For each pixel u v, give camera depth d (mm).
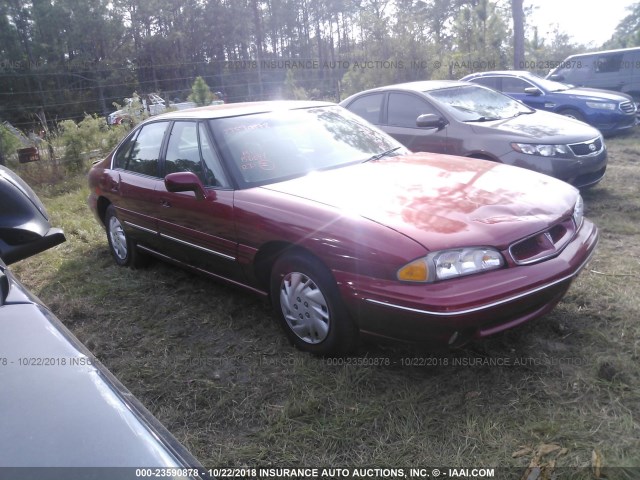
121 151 5074
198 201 3842
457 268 2736
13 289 1930
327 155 4078
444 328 2684
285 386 3084
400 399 2855
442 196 3273
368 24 16141
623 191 6895
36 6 36719
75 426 1296
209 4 50031
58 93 29422
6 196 3240
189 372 3311
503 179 3609
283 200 3371
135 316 4133
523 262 2885
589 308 3680
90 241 6109
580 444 2461
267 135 4070
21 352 1560
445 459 2441
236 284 3885
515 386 2908
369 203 3205
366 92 7516
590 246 3334
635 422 2584
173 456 1308
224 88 23281
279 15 53031
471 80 12031
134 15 45000
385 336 2924
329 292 3084
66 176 10336
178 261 4414
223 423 2826
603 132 10773
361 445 2574
